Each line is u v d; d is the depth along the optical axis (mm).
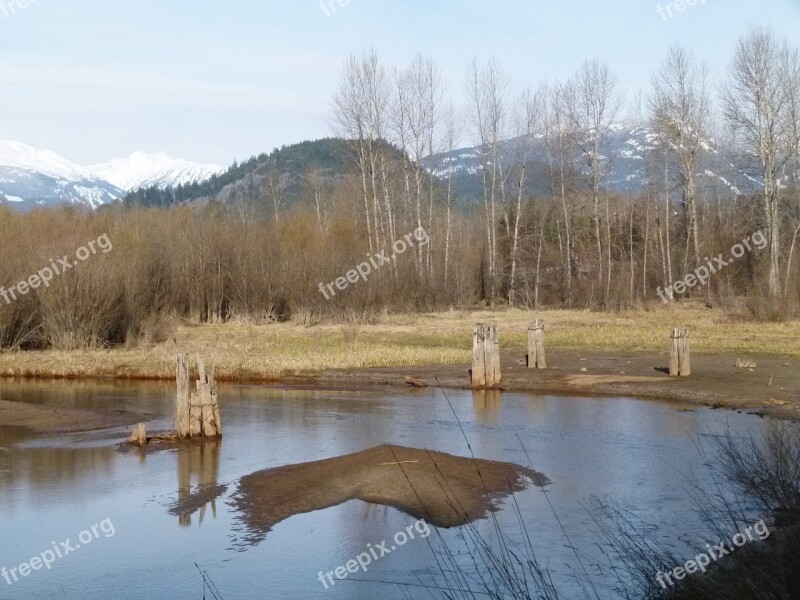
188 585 10477
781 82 51031
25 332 38156
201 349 36656
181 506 13867
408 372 29812
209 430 19344
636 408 22484
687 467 15430
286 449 18000
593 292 57281
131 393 27312
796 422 15805
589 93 64125
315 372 30344
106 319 38812
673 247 61969
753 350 33594
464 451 17359
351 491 14211
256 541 12031
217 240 50375
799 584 7805
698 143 58125
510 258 66250
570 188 63312
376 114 60531
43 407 23578
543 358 30031
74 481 15516
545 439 18500
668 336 39031
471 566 10773
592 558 10805
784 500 10375
